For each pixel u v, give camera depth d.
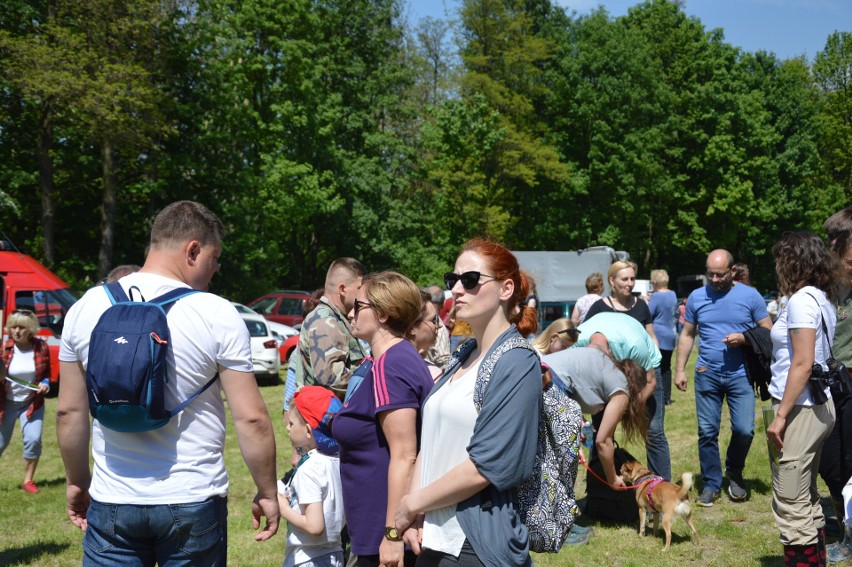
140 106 22.02
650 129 38.91
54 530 6.09
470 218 35.72
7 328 6.98
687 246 42.94
